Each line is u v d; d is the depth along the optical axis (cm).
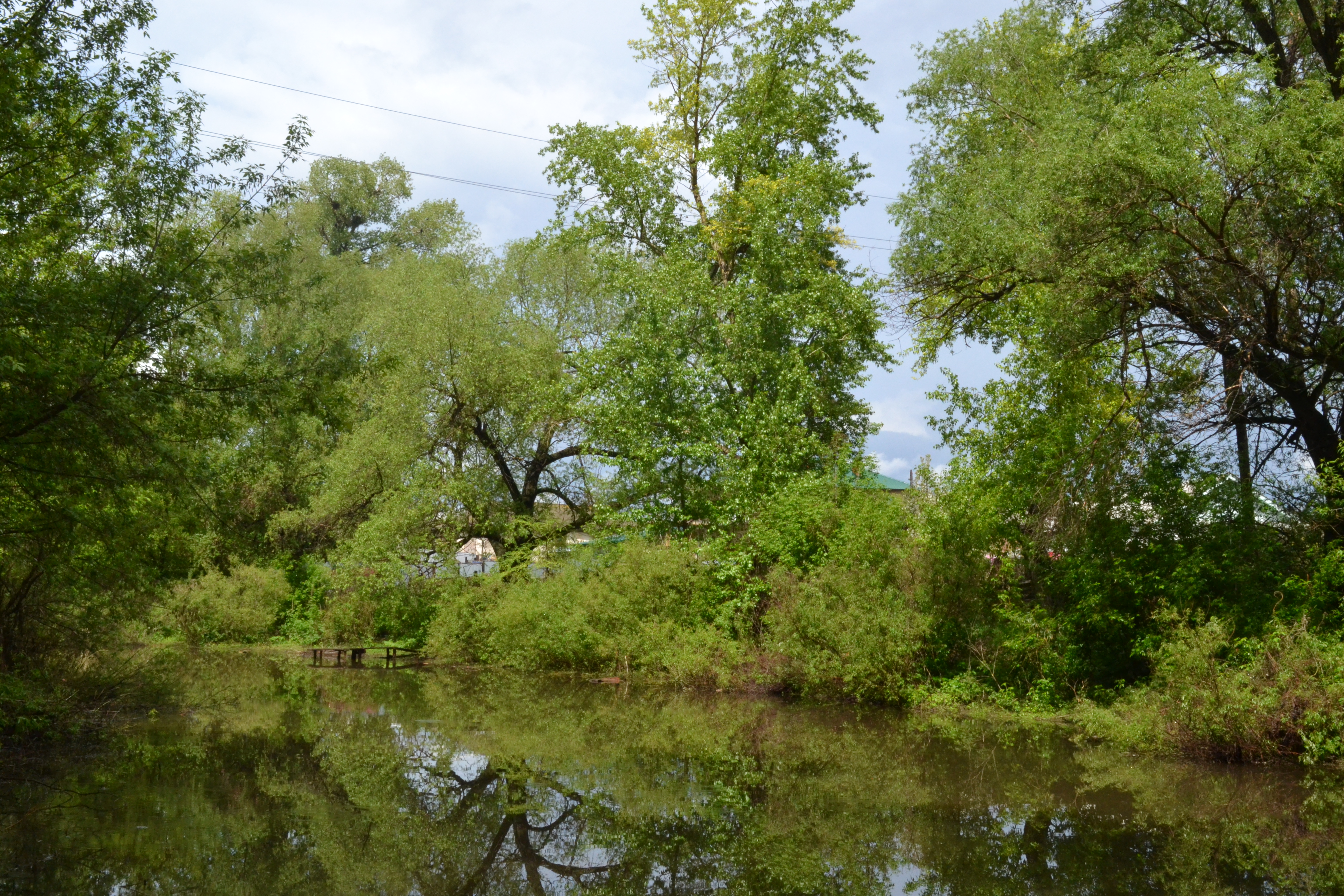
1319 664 1199
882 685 1823
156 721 1684
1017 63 2459
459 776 1210
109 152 1373
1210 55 2108
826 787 1124
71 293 1211
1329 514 1531
